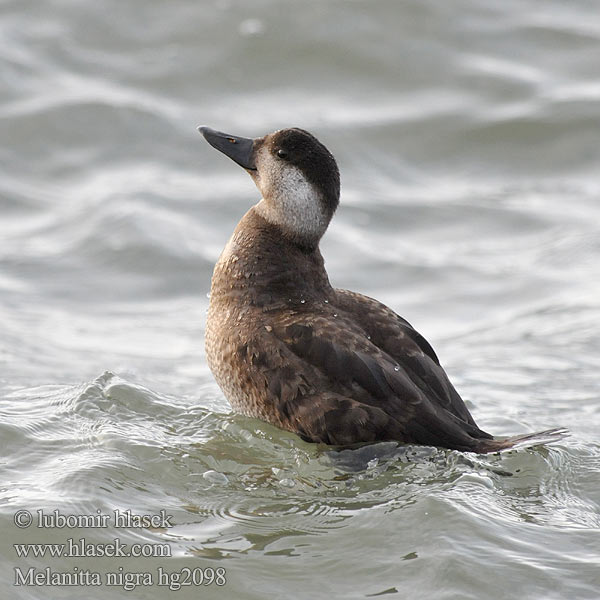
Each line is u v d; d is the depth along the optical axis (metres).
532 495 8.08
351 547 7.33
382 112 17.61
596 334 12.12
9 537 7.24
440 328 12.92
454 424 8.32
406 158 16.98
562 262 14.50
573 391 10.54
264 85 18.12
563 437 8.10
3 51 18.12
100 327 12.62
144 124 16.97
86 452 8.46
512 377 10.95
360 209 15.77
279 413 8.51
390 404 8.24
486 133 17.23
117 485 7.96
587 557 7.23
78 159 16.45
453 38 18.84
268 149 9.16
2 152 16.39
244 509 7.79
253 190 16.08
